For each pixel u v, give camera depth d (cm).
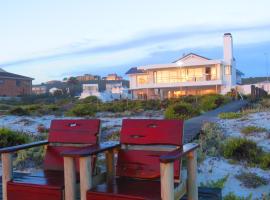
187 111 1641
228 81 4081
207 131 1017
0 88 5338
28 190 368
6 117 2058
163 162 313
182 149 362
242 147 753
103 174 398
